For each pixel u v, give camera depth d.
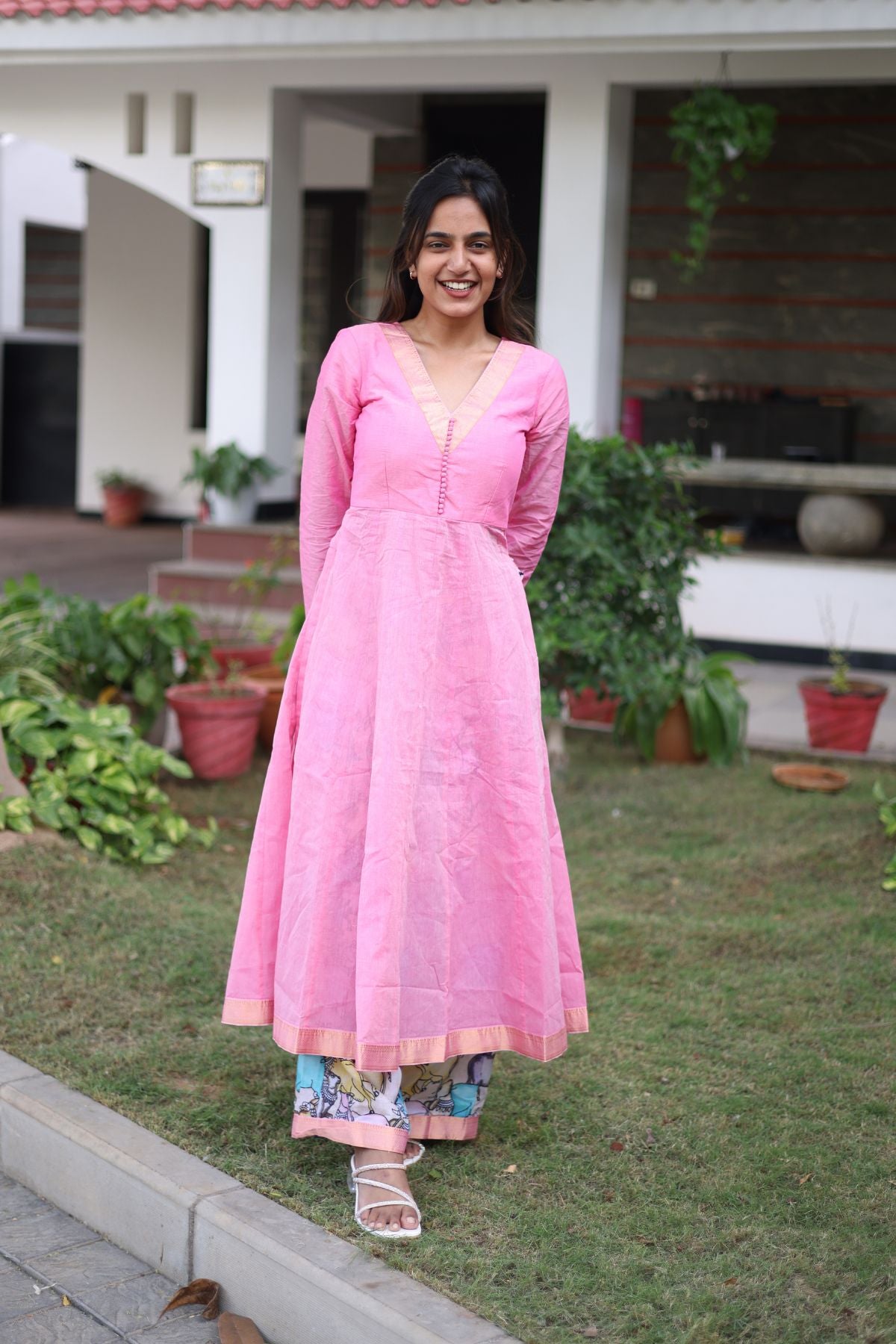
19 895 3.66
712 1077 2.97
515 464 2.38
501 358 2.39
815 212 10.39
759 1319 2.17
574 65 7.88
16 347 14.70
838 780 5.25
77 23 7.87
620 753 5.81
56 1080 2.82
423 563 2.34
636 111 10.59
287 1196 2.42
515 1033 2.45
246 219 8.95
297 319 9.48
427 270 2.32
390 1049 2.30
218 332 9.16
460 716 2.39
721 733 5.50
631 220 10.73
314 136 12.60
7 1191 2.72
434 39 7.25
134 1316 2.32
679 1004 3.33
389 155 11.47
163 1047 3.00
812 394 10.55
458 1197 2.49
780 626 7.92
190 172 8.97
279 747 2.50
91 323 13.36
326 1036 2.38
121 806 4.18
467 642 2.38
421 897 2.35
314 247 12.78
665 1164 2.62
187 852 4.31
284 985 2.41
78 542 11.96
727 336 10.66
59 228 16.20
